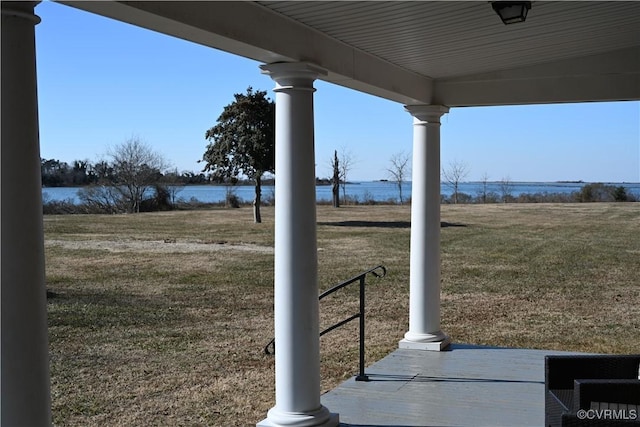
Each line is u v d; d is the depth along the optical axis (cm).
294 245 387
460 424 412
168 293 1241
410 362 556
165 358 775
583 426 288
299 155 383
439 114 591
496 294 1224
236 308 1100
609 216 2898
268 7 333
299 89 380
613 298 1180
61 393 632
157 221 2817
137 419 552
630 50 522
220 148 2678
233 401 603
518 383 496
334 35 398
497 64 535
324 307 1119
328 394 473
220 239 2169
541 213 3108
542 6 367
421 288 600
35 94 251
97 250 1880
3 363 246
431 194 594
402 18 367
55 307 1088
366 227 2583
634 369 355
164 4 270
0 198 244
